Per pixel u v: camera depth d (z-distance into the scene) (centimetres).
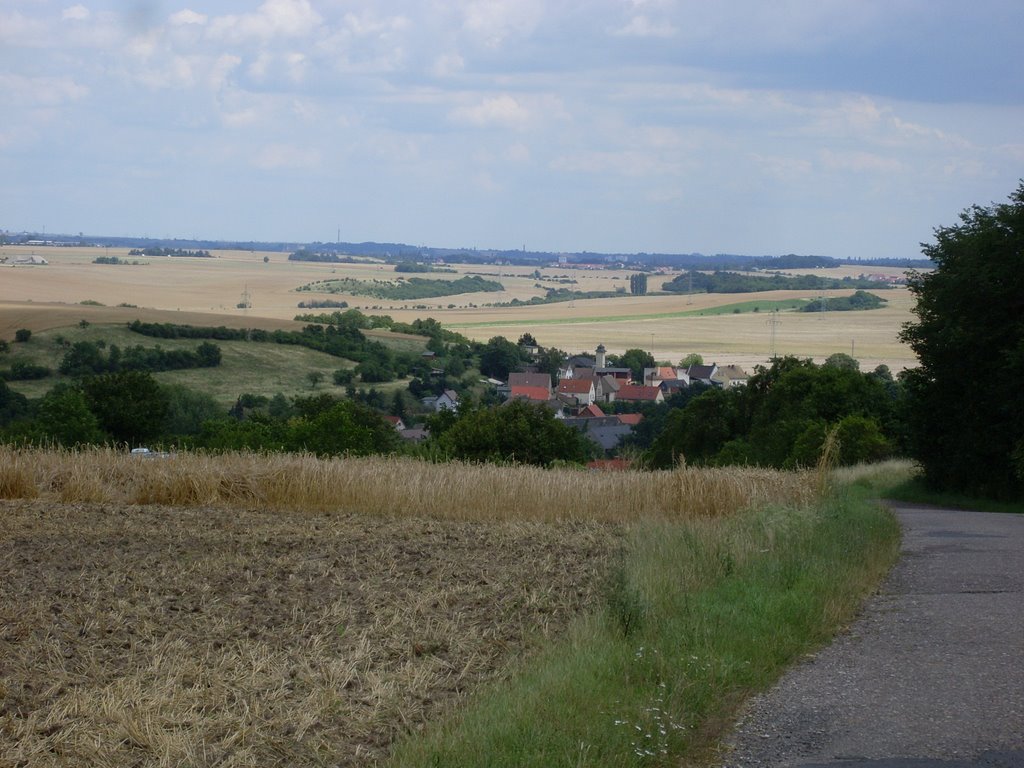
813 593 1041
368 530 1725
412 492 2084
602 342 15275
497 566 1334
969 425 3438
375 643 892
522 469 2331
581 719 659
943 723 664
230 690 747
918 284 3650
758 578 1116
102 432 5238
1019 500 3316
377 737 666
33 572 1227
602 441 8444
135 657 834
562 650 834
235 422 5244
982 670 794
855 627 966
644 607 934
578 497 2119
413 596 1087
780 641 869
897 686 755
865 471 4231
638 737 629
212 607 1033
